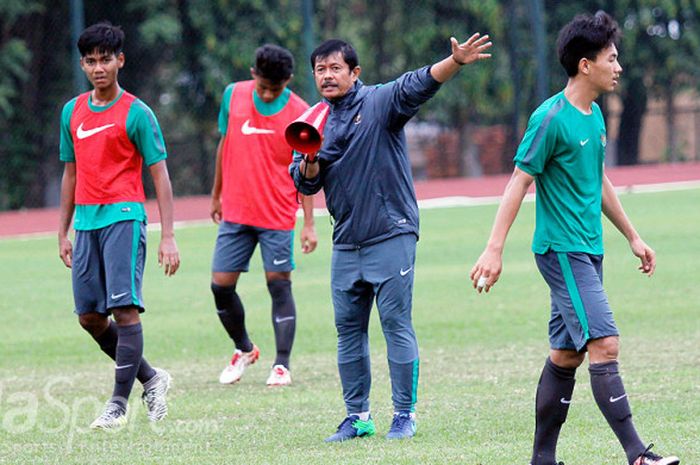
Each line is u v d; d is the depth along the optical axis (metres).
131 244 23.62
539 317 36.22
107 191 23.66
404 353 21.62
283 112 29.17
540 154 17.84
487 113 112.50
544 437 18.66
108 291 23.58
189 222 75.25
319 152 21.53
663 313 35.72
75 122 23.86
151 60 102.31
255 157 28.95
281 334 28.23
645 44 116.31
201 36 100.12
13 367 30.89
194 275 49.16
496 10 109.88
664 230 58.47
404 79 21.22
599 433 21.28
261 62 28.72
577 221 18.06
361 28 116.19
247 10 100.69
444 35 113.44
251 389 27.39
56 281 48.59
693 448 19.70
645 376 26.44
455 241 58.09
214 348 33.41
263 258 28.95
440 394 25.39
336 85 21.47
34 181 97.69
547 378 18.64
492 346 31.69
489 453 19.73
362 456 19.81
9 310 41.12
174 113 102.00
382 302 21.64
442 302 39.69
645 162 124.75
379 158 21.45
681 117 127.62
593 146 18.12
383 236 21.55
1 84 94.69
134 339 23.66
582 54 17.95
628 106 116.75
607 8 113.94
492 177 102.94
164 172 24.17
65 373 29.89
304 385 27.70
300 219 70.88
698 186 88.44
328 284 45.19
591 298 17.81
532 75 110.62
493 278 17.69
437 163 112.69
